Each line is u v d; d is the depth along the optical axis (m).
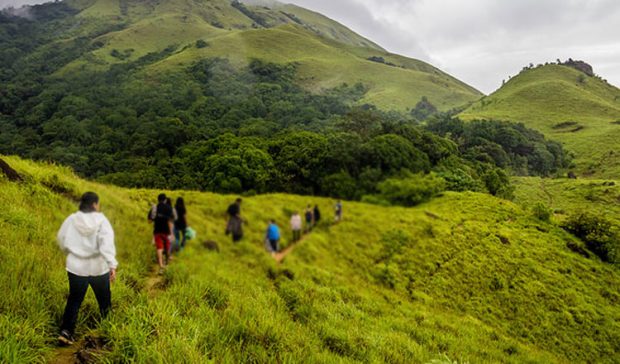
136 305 3.40
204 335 3.08
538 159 64.12
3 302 2.94
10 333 2.56
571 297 12.16
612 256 15.24
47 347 2.60
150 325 3.03
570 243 15.48
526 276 11.86
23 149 54.72
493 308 9.78
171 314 3.29
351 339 4.09
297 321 4.11
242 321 3.54
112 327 2.85
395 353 4.36
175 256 4.44
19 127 71.75
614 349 10.91
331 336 4.05
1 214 4.87
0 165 6.59
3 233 4.32
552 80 123.19
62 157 44.56
